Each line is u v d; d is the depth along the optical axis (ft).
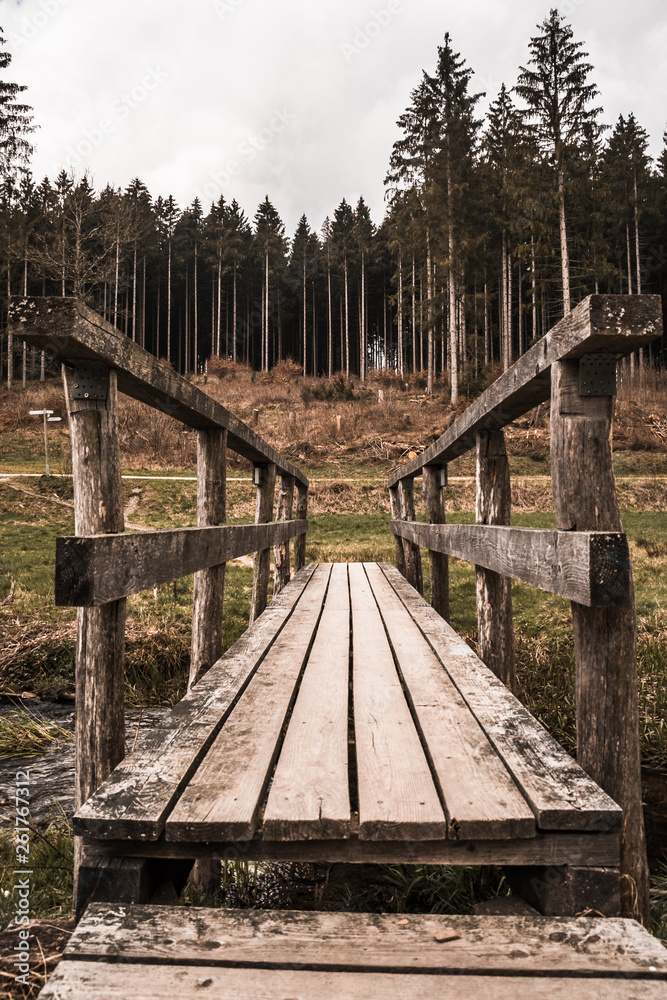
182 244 172.76
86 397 5.77
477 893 6.53
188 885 6.63
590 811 4.55
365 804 4.88
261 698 8.04
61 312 4.92
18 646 18.98
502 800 4.93
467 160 93.86
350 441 81.97
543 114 81.35
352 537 49.03
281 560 19.88
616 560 4.88
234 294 162.40
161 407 8.04
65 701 16.76
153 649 18.06
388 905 6.73
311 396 104.73
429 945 3.98
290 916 4.30
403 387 115.14
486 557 8.55
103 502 5.74
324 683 8.89
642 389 99.25
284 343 195.72
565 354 5.55
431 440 79.97
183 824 4.54
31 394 103.50
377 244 166.09
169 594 25.84
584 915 4.44
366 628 13.07
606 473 5.58
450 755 6.00
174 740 6.37
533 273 91.71
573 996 3.53
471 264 98.84
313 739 6.62
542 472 71.05
